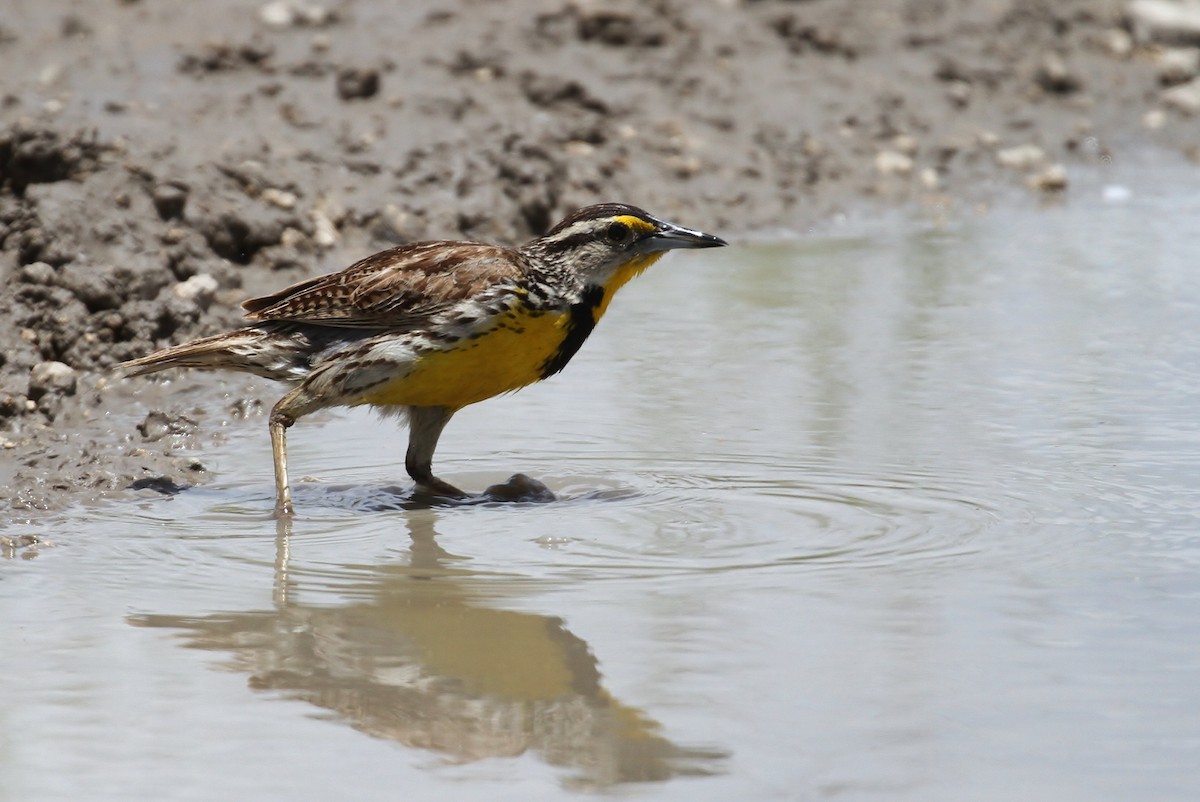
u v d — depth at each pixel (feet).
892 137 76.64
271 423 37.22
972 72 83.35
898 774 22.63
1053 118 81.51
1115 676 25.76
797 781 22.47
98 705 25.23
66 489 37.24
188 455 40.73
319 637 27.99
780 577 30.68
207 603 29.71
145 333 47.83
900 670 26.08
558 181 64.49
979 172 75.41
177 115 64.03
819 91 78.64
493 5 79.41
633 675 26.12
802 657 26.66
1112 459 38.14
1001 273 59.00
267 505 36.52
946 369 46.83
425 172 62.28
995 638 27.37
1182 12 91.61
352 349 37.06
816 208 69.72
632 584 30.48
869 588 29.96
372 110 66.95
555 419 42.93
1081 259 60.90
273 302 38.70
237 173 57.47
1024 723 24.16
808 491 36.29
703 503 35.68
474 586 30.50
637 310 55.01
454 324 36.76
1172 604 28.84
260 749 23.75
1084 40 89.40
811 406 43.50
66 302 47.37
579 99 72.08
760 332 51.65
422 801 22.11
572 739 23.90
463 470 39.01
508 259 37.45
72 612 29.19
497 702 25.27
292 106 65.98
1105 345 49.03
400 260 37.73
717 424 41.93
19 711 24.98
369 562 32.07
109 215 50.93
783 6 85.61
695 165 69.82
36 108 63.00
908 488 36.29
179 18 75.25
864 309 54.24
